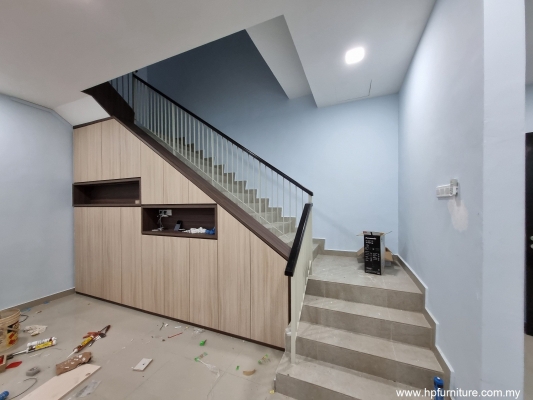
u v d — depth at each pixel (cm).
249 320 221
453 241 135
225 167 393
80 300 315
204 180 275
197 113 421
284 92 355
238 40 390
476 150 110
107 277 309
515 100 101
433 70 163
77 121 327
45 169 309
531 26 167
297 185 252
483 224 105
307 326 195
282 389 159
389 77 249
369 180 306
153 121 352
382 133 298
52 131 316
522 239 101
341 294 214
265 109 367
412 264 226
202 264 244
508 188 102
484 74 104
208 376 176
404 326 172
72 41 176
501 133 103
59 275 324
